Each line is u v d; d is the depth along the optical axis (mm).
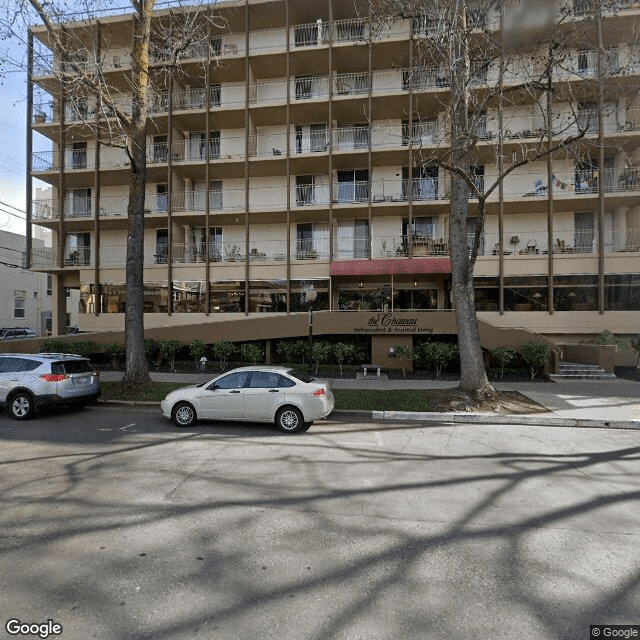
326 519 4289
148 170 21312
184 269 21203
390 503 4719
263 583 3168
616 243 19766
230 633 2623
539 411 9617
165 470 5770
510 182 20266
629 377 14992
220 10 20375
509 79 18250
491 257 19328
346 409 9695
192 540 3822
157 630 2648
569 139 8258
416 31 17438
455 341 16625
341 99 19578
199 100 22625
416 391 11516
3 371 9406
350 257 21328
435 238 20875
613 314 18250
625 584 3209
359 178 21547
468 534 4000
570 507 4648
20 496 4828
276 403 8094
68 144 23594
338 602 2947
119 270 22094
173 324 21094
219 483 5285
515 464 6188
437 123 18438
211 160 20734
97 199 21781
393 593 3059
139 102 11883
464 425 8875
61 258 22828
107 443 7207
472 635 2637
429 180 20672
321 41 20391
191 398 8406
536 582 3225
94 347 17828
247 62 20281
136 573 3287
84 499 4742
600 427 8766
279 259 21156
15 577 3234
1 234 31719
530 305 19047
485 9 9977
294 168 21328
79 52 11320
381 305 21406
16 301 33125
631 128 17828
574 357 16812
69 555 3551
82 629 2660
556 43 8789
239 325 17328
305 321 17016
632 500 4859
